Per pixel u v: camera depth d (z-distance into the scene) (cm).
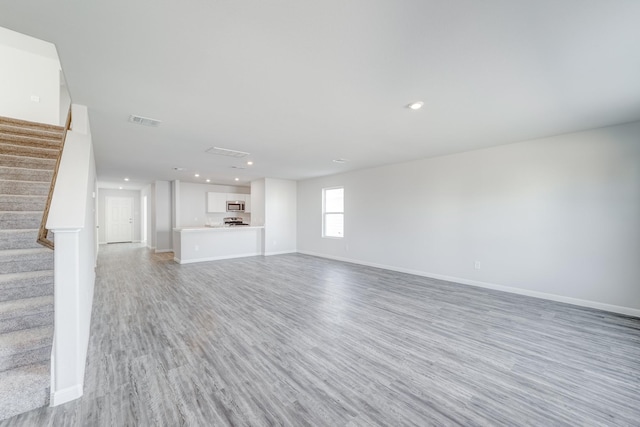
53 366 172
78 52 182
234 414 165
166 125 327
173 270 580
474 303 370
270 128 339
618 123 325
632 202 323
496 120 312
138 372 208
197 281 488
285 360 226
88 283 292
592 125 332
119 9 142
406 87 233
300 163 569
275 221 802
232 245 746
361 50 181
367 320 313
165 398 179
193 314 329
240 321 309
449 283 475
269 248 789
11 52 427
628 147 324
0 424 155
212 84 227
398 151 463
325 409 170
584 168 354
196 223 902
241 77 216
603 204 341
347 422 159
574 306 357
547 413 167
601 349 245
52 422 157
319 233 769
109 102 261
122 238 1135
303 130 347
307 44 175
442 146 429
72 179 215
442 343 257
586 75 212
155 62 195
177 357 230
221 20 151
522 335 274
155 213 848
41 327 205
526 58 190
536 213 393
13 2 137
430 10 143
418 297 397
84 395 181
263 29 160
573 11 144
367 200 636
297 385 194
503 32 162
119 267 608
